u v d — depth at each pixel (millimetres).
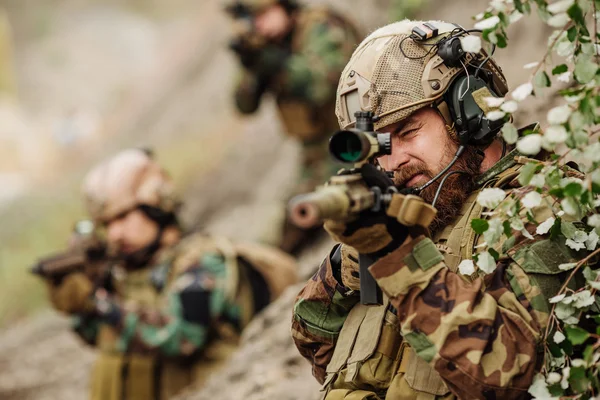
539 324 2600
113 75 39938
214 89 19172
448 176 2850
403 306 2553
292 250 9352
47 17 42031
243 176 13836
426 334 2521
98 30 41406
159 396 6754
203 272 6793
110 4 42812
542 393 2510
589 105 2402
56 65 40094
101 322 6734
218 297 6730
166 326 6645
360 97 2885
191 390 6727
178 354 6637
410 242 2537
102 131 25812
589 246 2684
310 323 3195
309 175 8789
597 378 2580
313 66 8180
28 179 26812
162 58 24609
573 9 2500
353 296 3109
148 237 7102
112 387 6781
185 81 20688
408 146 2906
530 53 6824
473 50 2547
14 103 31797
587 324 2734
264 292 7004
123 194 7082
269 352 6160
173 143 18297
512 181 2861
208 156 15523
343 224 2496
